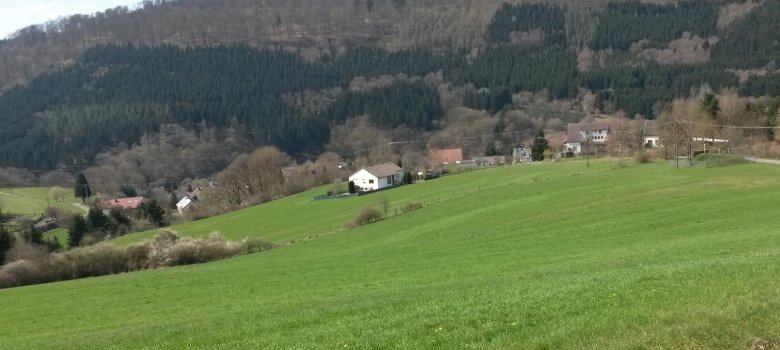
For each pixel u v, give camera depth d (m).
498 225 57.03
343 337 16.16
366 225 70.94
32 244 81.12
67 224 110.62
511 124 180.25
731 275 17.66
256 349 16.77
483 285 25.67
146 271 57.22
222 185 129.38
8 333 31.20
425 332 15.30
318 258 51.41
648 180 72.00
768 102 113.31
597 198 62.81
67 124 167.75
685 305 14.44
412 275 35.53
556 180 82.62
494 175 105.44
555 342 12.88
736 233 36.62
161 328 24.89
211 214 117.56
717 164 79.44
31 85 192.00
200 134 170.62
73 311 36.47
